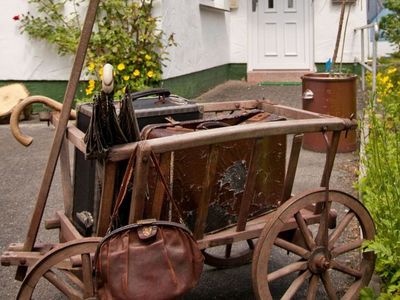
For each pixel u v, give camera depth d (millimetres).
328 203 2938
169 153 2605
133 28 7762
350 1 11039
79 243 2551
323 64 11516
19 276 2836
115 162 2504
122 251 2348
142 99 3359
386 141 4453
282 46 11711
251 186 2803
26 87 8477
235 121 3041
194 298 3273
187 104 3193
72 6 8188
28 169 5887
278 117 3082
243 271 3600
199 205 2752
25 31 8305
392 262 3045
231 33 11914
